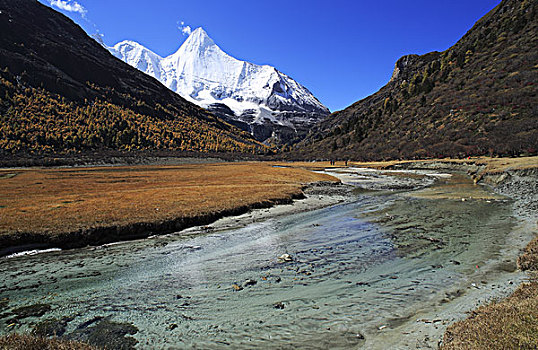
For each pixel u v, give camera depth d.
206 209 24.86
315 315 8.73
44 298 10.62
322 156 153.50
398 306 8.95
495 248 14.11
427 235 17.39
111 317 9.15
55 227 18.08
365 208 28.39
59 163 103.94
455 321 7.60
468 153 70.31
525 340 5.39
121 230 19.16
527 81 88.88
